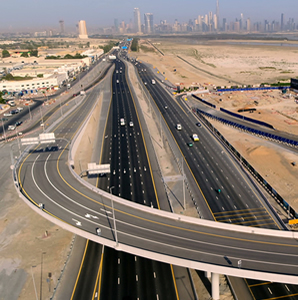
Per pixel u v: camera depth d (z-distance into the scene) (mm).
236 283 66812
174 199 98062
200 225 68625
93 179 112875
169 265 72438
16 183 91438
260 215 88688
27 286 69438
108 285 67250
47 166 107875
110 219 72062
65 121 171125
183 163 123438
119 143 147125
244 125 166250
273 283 66250
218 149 136250
